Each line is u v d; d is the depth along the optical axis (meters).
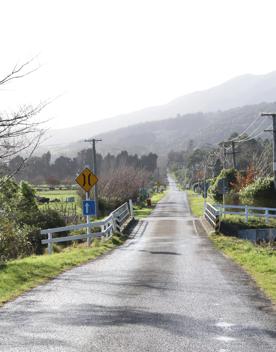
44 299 10.41
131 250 21.67
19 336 7.52
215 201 58.50
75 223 34.47
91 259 18.30
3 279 12.52
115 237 26.14
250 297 10.63
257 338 7.41
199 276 13.81
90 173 23.83
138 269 15.38
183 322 8.39
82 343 7.12
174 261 17.50
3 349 6.84
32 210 30.83
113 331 7.79
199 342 7.19
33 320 8.54
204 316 8.84
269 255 18.91
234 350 6.80
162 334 7.61
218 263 16.89
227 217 37.25
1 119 9.19
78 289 11.64
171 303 9.98
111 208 53.22
